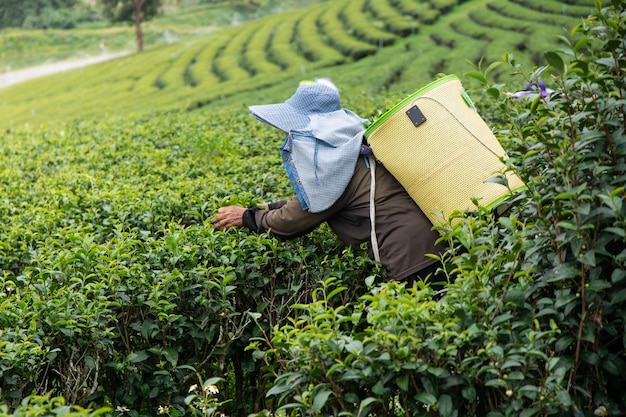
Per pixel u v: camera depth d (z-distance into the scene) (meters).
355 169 3.92
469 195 3.70
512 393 2.58
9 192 6.55
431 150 3.75
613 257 2.65
